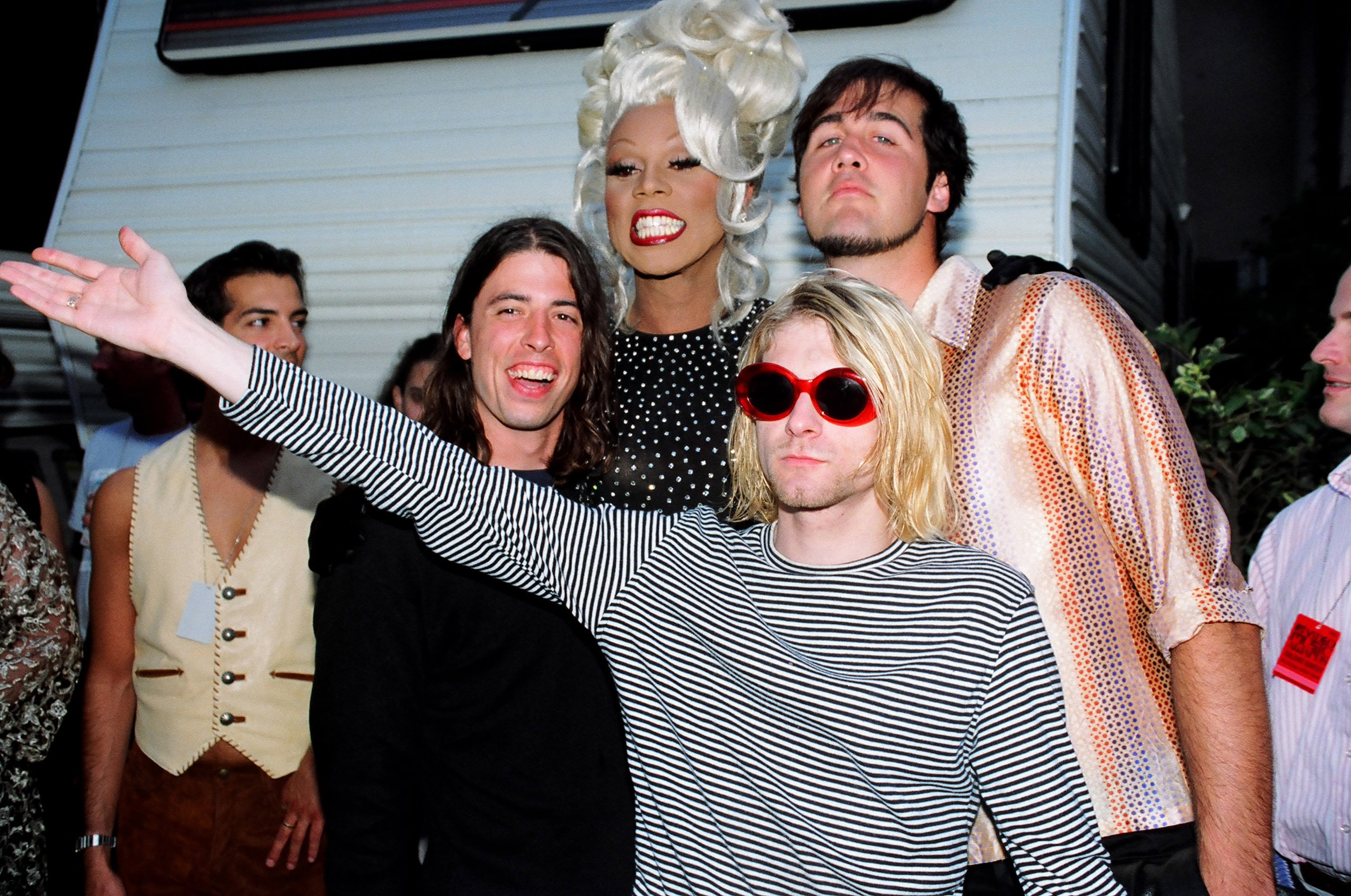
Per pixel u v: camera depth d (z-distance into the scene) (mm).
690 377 2133
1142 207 4086
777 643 1374
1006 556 1689
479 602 1504
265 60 3299
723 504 2012
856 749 1319
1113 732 1670
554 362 1741
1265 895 1526
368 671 1485
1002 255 1863
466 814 1519
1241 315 7133
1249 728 1538
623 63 2201
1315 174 10336
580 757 1509
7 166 4691
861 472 1375
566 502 1547
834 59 2855
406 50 3172
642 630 1449
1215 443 3363
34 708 1798
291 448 1398
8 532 1753
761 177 2291
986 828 1661
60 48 4934
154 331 1346
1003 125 2744
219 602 2070
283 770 2084
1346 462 1990
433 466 1446
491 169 3162
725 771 1366
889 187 1857
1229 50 11227
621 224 2162
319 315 3303
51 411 4125
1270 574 2088
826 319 1397
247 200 3354
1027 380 1679
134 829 2088
